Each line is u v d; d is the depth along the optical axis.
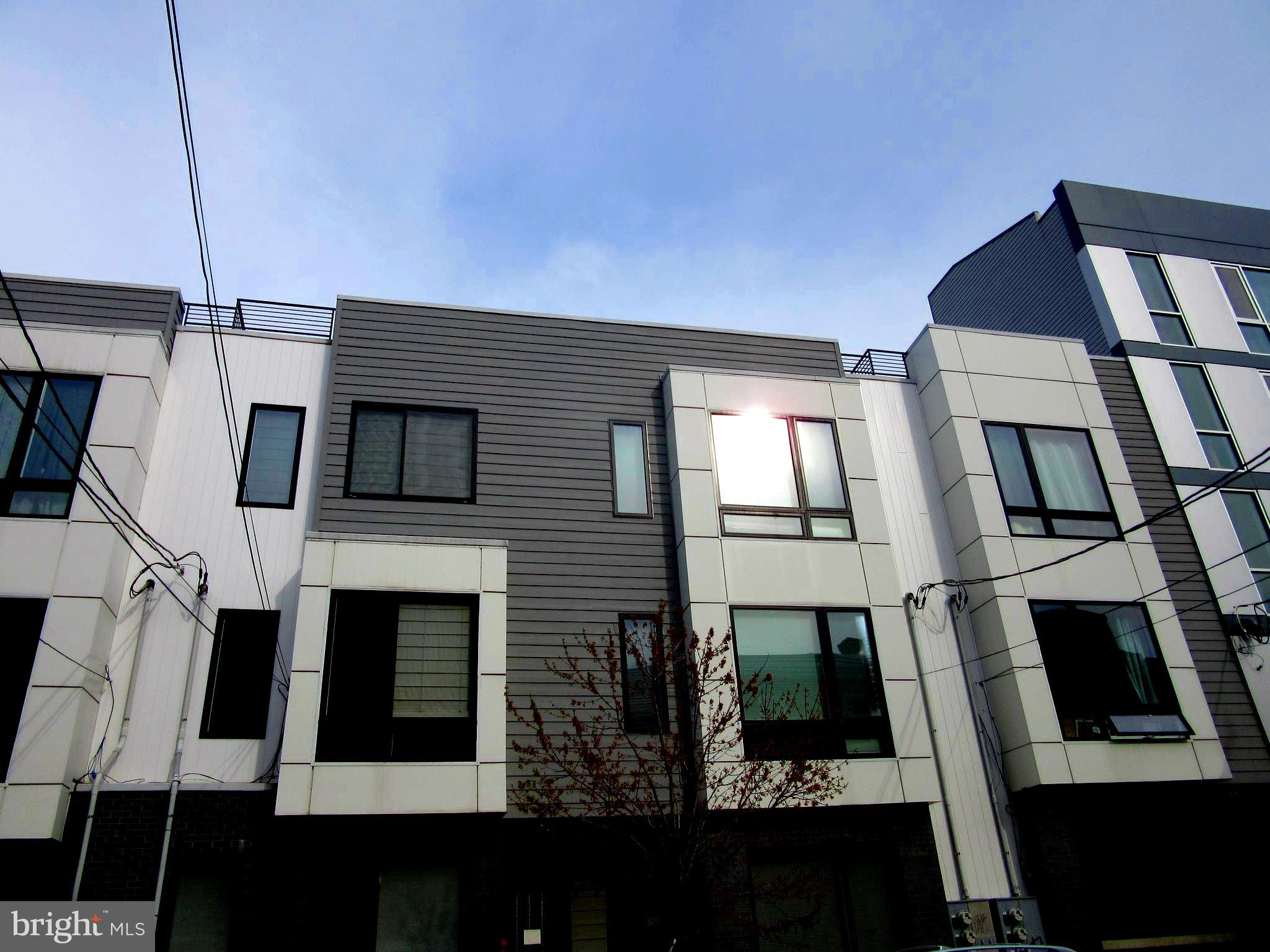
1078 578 14.52
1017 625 13.91
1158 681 14.06
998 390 15.89
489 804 11.12
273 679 12.12
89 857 10.59
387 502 13.27
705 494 13.91
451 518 13.39
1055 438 15.75
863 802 12.21
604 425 14.66
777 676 12.85
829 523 14.20
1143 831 13.50
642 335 15.54
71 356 12.65
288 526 13.03
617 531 13.88
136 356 12.85
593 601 13.30
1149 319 18.08
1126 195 19.52
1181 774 13.30
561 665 12.72
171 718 11.58
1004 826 13.16
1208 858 13.53
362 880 11.04
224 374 13.73
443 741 11.45
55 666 10.91
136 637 11.88
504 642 12.12
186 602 12.24
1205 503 16.38
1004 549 14.46
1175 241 19.22
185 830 10.96
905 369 16.86
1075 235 18.92
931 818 13.03
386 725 11.37
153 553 12.35
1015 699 13.47
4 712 10.77
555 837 11.83
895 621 13.62
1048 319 19.73
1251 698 14.84
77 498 11.83
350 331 14.30
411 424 13.93
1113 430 16.16
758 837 12.11
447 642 12.02
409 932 10.88
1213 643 15.17
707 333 15.87
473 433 14.12
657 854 10.76
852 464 14.73
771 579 13.48
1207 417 17.41
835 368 16.16
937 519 15.26
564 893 11.62
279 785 10.73
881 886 12.37
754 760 11.74
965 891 12.61
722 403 14.73
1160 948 12.75
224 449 13.26
